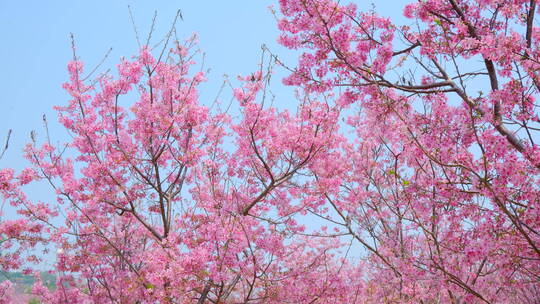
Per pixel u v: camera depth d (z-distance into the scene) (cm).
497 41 560
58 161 860
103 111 847
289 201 838
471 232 605
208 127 845
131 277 747
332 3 632
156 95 820
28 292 879
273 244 707
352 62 653
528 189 537
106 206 884
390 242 773
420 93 654
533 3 609
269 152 776
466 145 587
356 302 877
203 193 800
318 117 729
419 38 668
